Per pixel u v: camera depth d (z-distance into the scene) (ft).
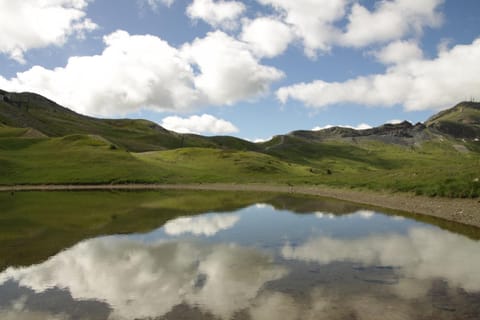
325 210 116.06
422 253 56.29
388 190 148.25
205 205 134.41
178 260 53.36
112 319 33.12
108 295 39.17
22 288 41.52
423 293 38.37
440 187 120.57
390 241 65.67
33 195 184.96
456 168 151.84
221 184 289.53
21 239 69.15
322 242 65.57
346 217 98.73
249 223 88.99
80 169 308.19
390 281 42.50
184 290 40.45
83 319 33.14
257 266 49.75
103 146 384.06
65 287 41.83
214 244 64.59
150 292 39.91
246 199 162.20
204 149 469.57
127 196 180.24
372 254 56.03
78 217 99.66
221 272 47.19
